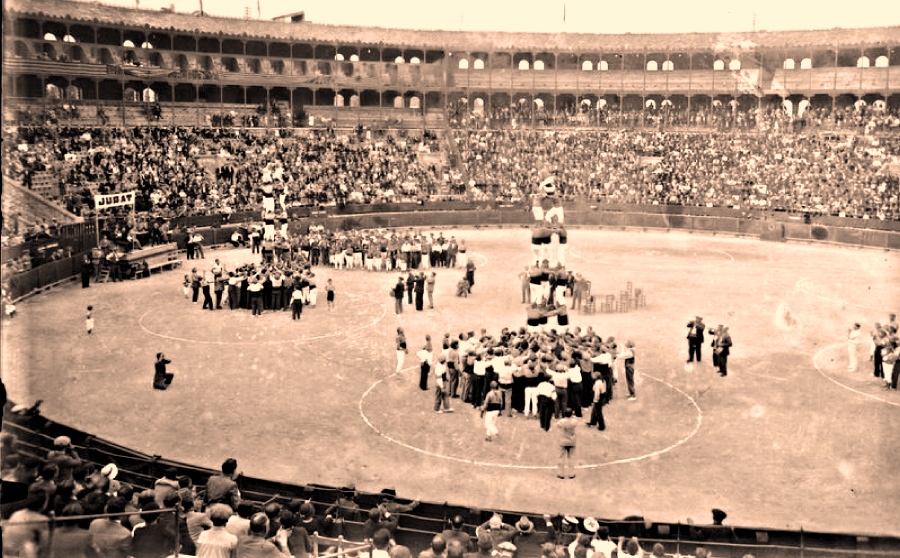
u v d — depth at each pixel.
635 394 28.78
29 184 52.28
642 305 42.97
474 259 58.25
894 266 55.84
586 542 15.36
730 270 53.91
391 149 82.12
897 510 19.31
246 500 17.03
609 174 80.50
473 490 20.98
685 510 19.81
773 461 22.89
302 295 42.38
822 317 40.72
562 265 29.56
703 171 78.12
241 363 32.19
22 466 13.06
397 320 39.44
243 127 77.12
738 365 32.66
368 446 23.98
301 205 69.00
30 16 69.19
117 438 24.02
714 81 88.19
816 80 84.31
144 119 72.94
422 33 92.81
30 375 28.09
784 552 16.69
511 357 27.02
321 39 88.31
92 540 10.17
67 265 47.78
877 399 28.39
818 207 68.56
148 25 77.56
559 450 23.88
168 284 47.66
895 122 76.81
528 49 92.56
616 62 95.81
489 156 84.31
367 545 13.67
